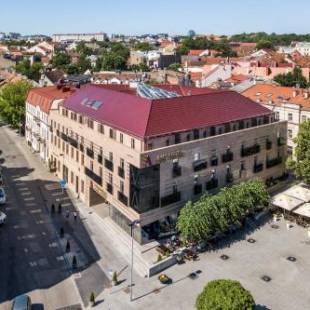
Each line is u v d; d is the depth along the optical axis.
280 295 47.66
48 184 82.19
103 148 64.75
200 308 38.09
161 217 58.88
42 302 46.09
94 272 52.16
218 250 57.34
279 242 59.62
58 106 84.56
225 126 67.00
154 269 51.78
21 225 64.19
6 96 121.69
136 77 166.75
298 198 67.00
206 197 60.00
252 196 63.03
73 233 61.97
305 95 97.06
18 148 109.38
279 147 77.00
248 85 120.00
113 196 63.12
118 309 45.09
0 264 53.16
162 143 58.69
